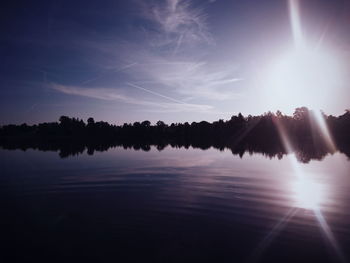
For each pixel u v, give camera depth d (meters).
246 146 87.50
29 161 41.53
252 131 156.50
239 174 30.09
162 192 21.73
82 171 32.12
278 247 11.88
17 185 24.33
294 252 11.43
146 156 50.41
